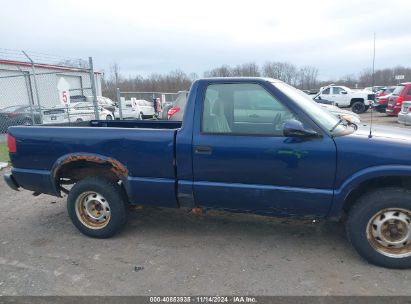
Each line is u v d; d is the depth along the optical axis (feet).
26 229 14.40
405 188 10.87
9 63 75.00
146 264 11.27
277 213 11.43
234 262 11.24
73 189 13.20
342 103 80.89
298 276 10.32
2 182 21.66
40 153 13.24
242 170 11.21
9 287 10.13
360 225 10.54
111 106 69.10
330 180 10.52
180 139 11.71
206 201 11.95
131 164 12.28
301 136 10.50
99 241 13.10
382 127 12.86
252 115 11.38
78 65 55.21
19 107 52.49
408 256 10.35
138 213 15.66
